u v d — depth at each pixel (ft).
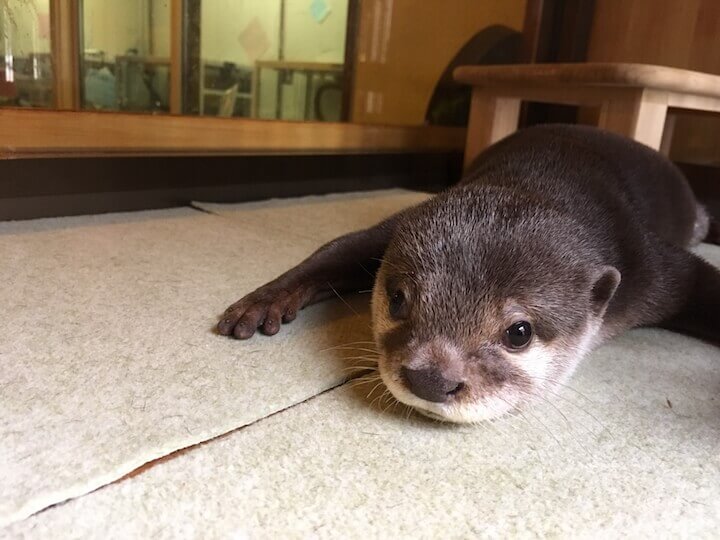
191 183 1.60
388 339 0.71
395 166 2.11
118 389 0.69
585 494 0.59
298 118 2.01
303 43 1.97
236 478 0.57
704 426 0.72
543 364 0.71
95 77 1.55
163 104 1.71
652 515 0.57
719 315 0.95
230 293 1.00
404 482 0.59
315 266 0.94
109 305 0.91
